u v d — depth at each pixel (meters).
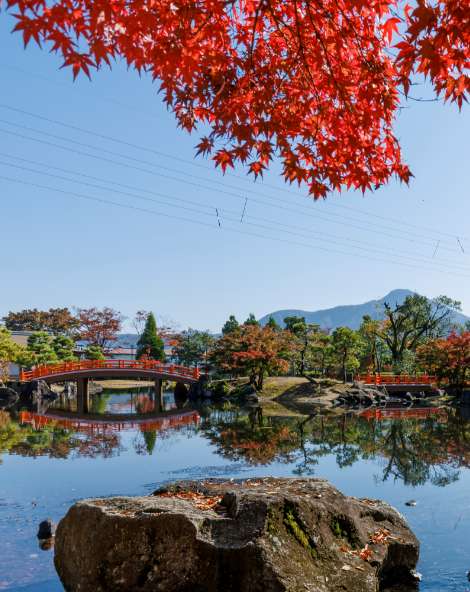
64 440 19.91
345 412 32.38
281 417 29.16
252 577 5.29
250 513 5.83
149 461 15.68
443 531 9.06
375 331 51.97
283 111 4.25
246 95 4.09
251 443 19.41
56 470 14.29
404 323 53.66
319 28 3.97
